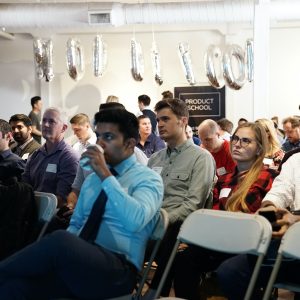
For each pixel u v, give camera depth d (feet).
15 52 32.94
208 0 23.35
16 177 11.26
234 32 30.96
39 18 23.32
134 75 24.62
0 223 9.72
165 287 9.54
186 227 8.23
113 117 8.14
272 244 7.80
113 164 8.32
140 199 7.75
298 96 31.73
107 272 7.29
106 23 23.17
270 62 31.89
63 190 12.08
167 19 23.16
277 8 22.13
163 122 10.48
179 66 32.07
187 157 10.37
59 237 7.11
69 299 7.33
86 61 32.60
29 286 7.20
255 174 9.50
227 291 7.98
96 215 7.93
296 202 8.91
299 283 7.75
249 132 9.62
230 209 9.38
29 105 33.09
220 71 23.30
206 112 31.73
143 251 8.07
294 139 18.88
